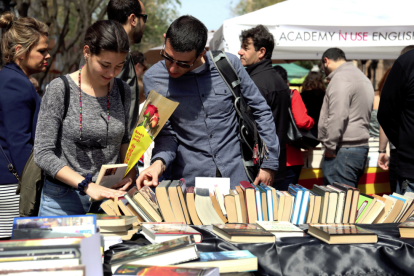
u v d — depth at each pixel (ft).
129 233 4.94
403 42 14.20
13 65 7.36
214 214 5.83
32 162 6.35
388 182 13.88
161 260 3.99
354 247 4.65
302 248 4.64
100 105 5.78
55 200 5.96
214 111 7.23
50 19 33.83
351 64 12.15
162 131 7.36
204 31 6.50
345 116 11.66
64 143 5.70
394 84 7.90
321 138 12.36
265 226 5.22
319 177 13.50
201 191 6.12
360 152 11.87
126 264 3.91
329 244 4.69
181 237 4.35
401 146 8.00
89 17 34.83
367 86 11.85
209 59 7.27
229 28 13.62
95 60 5.23
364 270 4.52
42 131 5.42
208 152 7.27
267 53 11.05
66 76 5.69
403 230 4.97
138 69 12.42
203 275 3.55
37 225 4.14
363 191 13.66
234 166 7.38
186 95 7.18
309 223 5.31
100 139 5.81
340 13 14.12
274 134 7.75
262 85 10.43
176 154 7.48
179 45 6.21
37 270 3.32
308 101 13.83
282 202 5.82
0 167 7.20
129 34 8.87
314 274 4.49
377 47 14.71
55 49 33.53
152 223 5.24
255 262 4.10
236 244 4.63
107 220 4.78
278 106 10.52
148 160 10.86
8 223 7.41
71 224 4.19
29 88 7.18
